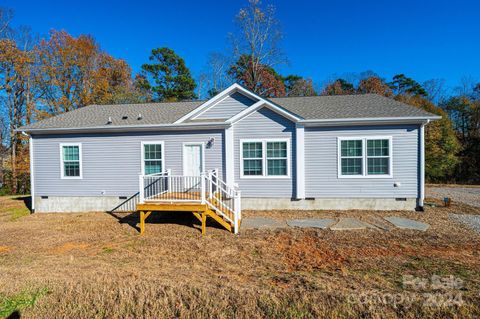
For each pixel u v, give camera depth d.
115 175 11.76
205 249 6.81
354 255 6.15
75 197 11.92
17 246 7.37
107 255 6.53
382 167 10.54
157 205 8.42
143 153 11.66
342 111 11.29
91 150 11.84
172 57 34.00
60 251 6.93
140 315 3.99
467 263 5.54
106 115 13.23
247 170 11.14
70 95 26.94
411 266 5.41
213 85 33.56
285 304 4.08
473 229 8.00
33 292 4.49
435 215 9.70
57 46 25.64
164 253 6.60
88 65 27.81
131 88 31.19
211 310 4.01
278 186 10.97
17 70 22.08
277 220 9.41
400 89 35.62
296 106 12.66
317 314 3.87
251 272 5.31
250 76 27.62
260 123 11.05
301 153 10.77
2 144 23.58
